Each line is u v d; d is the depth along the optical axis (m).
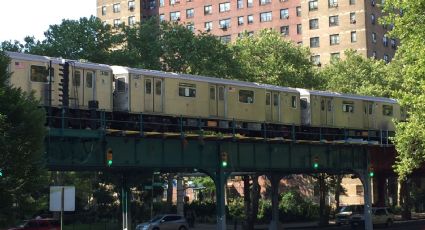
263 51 55.41
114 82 34.06
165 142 33.19
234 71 50.28
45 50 45.53
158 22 52.59
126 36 49.44
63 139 28.47
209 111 37.44
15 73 29.11
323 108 43.94
